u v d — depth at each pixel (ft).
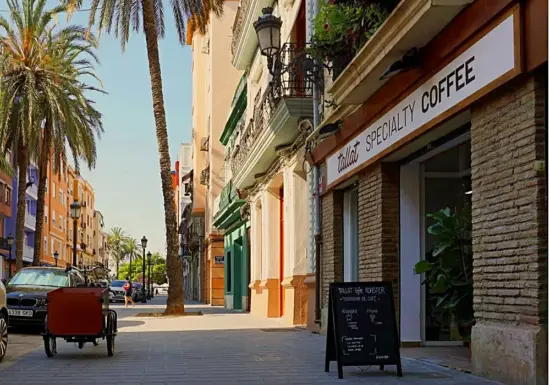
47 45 93.86
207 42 149.18
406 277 39.52
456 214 32.96
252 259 88.43
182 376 29.55
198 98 162.50
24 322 56.44
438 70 30.60
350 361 28.19
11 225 188.75
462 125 31.19
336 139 47.34
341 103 41.52
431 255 34.53
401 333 39.22
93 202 375.45
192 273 209.77
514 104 24.80
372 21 37.24
